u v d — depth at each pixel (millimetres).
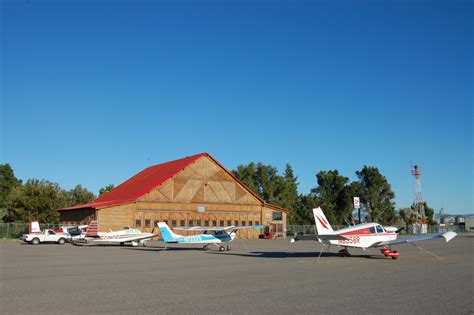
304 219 101562
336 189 101812
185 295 12891
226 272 19000
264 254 30859
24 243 49000
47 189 69500
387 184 99000
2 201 98938
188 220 59281
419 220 100875
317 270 19828
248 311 10641
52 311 10625
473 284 15289
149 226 56312
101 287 14461
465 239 64688
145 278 16859
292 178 112750
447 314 10359
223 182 62688
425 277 17266
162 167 71312
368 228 27172
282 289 14055
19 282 15656
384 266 21766
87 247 40594
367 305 11398
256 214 64688
